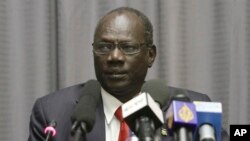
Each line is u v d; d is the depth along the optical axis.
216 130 1.44
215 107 1.45
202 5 3.35
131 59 2.15
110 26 2.15
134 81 2.19
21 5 3.28
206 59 3.33
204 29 3.34
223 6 3.32
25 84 3.27
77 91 2.51
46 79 3.26
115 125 2.29
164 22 3.28
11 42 3.27
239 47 3.31
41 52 3.26
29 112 3.28
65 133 2.28
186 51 3.30
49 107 2.43
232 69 3.30
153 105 1.43
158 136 1.42
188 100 1.48
